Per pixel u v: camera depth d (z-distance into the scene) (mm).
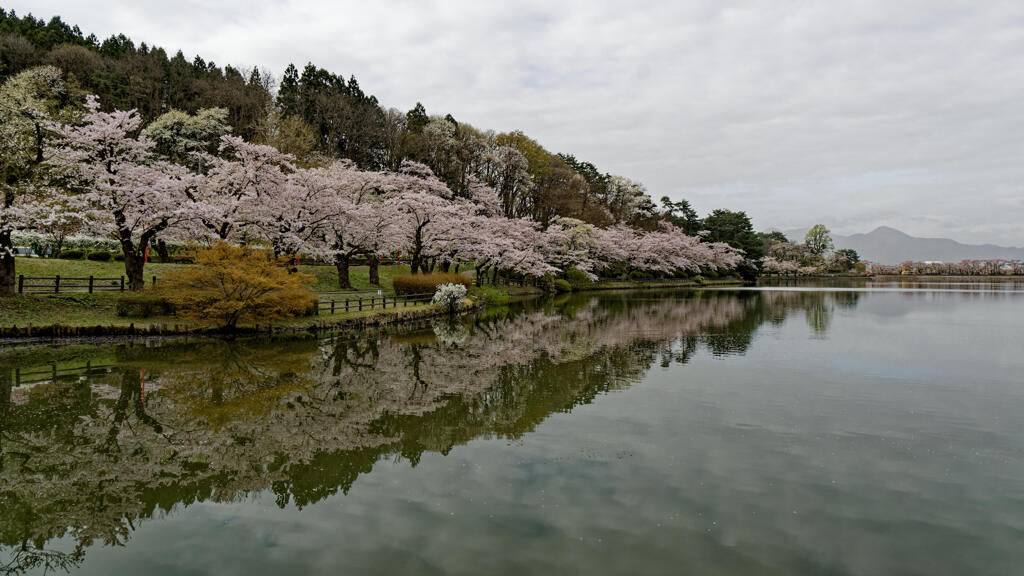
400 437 11492
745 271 100750
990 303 46594
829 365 18859
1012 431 11648
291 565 6672
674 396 14727
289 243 30234
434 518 7875
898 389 15359
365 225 36750
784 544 7105
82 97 43562
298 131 48969
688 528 7523
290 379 16500
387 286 43469
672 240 83375
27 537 7484
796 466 9758
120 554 6980
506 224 53156
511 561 6699
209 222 26766
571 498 8500
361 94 75312
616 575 6371
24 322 20891
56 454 10453
